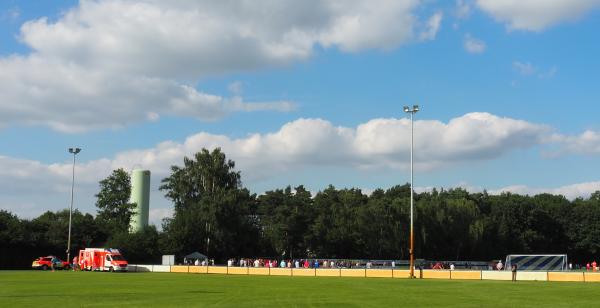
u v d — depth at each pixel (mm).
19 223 101250
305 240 121125
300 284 51375
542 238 139000
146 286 46875
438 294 38656
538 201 147125
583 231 140625
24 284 48812
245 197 119688
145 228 113000
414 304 31031
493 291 42188
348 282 55781
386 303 31531
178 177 118875
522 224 140125
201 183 118062
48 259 92875
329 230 121250
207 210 110812
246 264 102375
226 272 85750
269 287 46156
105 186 130125
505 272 65250
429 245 119000
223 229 110938
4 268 96750
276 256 125250
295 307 28906
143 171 128875
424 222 118125
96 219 122688
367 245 119875
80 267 91188
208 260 105062
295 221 122062
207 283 52531
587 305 30859
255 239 121062
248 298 34500
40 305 29828
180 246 108750
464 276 67750
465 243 119875
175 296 35906
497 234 131500
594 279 59500
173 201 118875
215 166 117250
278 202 144375
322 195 144375
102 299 33594
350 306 29609
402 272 72188
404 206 119875
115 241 107250
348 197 140250
